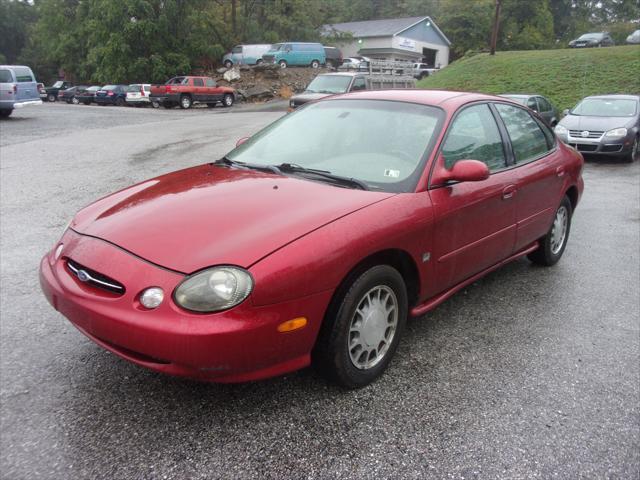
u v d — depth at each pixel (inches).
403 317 125.9
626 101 515.8
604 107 514.9
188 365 93.3
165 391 115.3
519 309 163.0
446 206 130.0
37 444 98.3
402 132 140.5
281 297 97.1
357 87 642.8
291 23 1957.4
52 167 398.0
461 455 98.3
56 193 311.9
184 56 1622.8
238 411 109.0
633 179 404.5
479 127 153.6
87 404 110.5
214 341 91.7
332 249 103.8
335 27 2383.1
